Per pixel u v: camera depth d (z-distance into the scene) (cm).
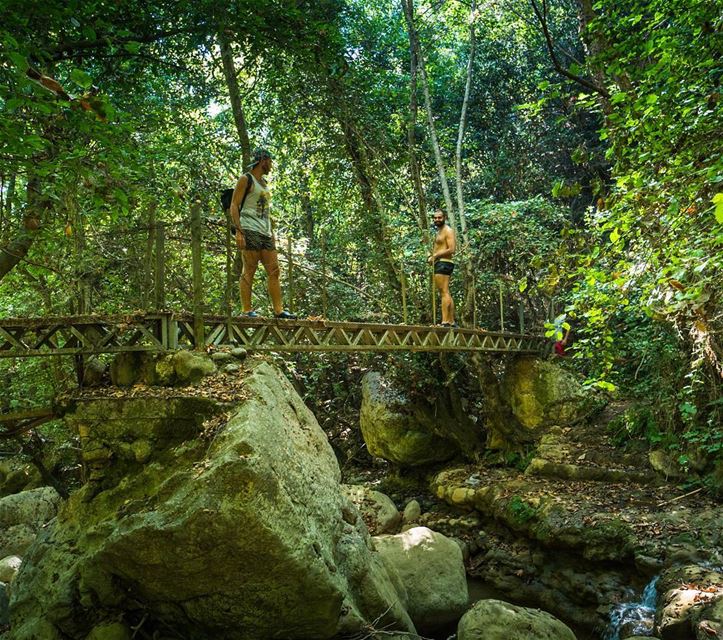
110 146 553
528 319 1616
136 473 554
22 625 520
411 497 1308
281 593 502
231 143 1565
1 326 572
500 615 627
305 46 1181
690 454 987
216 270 1077
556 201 1991
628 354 1206
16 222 770
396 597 650
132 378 596
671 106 555
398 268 1372
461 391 1417
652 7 713
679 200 486
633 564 848
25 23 676
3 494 1291
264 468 484
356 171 1471
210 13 1053
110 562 494
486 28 2164
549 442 1211
